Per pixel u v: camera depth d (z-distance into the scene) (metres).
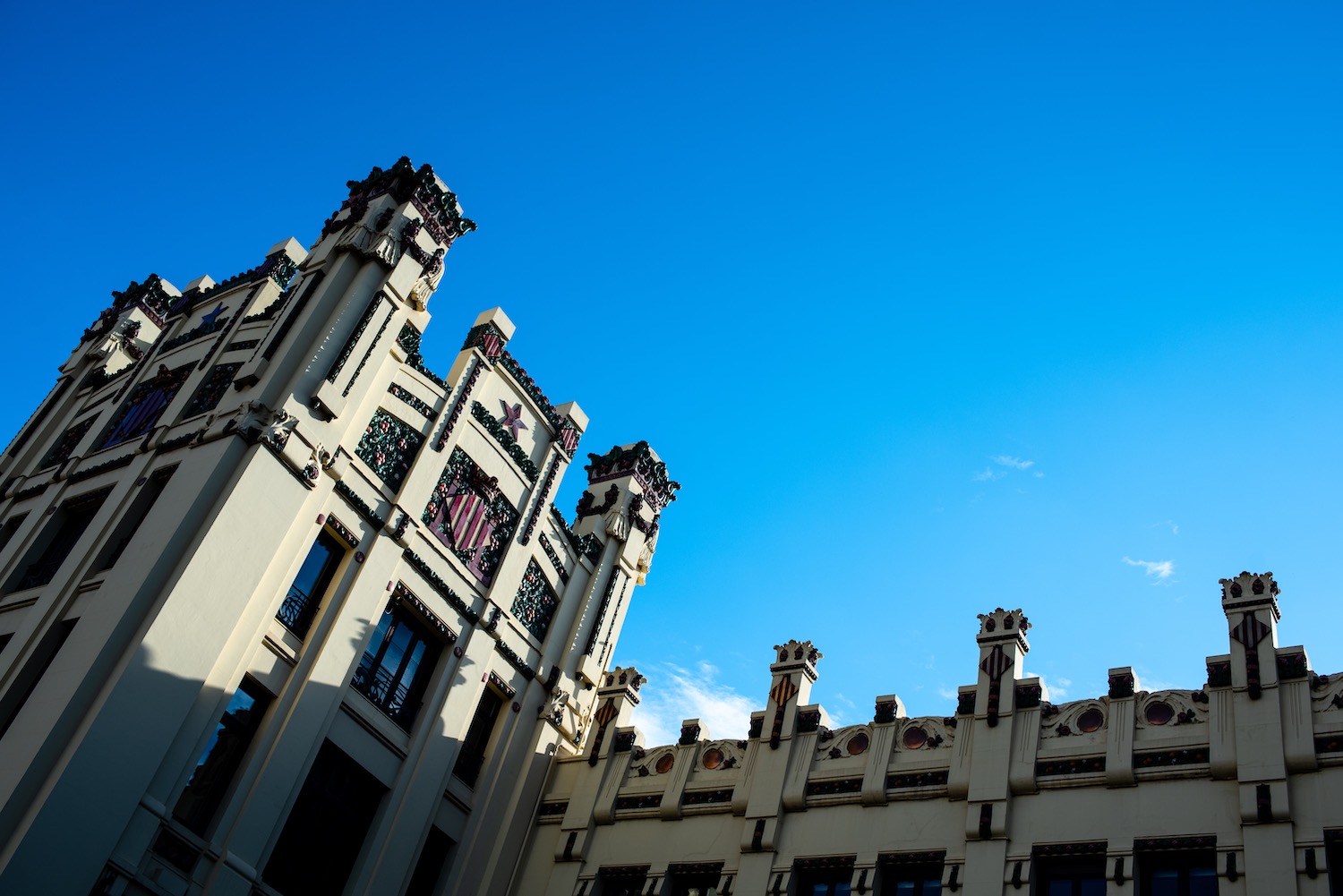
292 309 27.06
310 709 24.19
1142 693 22.02
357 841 24.95
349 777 25.16
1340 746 19.52
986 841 21.72
